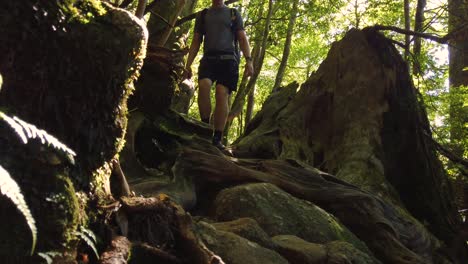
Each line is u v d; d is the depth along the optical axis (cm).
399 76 809
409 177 772
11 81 242
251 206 478
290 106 844
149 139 554
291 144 787
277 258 384
